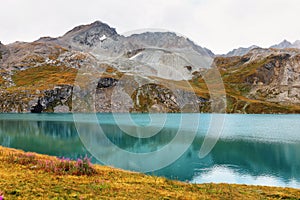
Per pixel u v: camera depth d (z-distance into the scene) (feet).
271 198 55.52
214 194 50.37
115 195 38.40
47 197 33.27
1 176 42.75
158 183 52.08
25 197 32.55
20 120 393.70
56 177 45.65
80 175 49.67
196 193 48.67
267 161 155.33
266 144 209.36
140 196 39.81
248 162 151.33
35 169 50.60
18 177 42.93
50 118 431.02
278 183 114.32
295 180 119.03
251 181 116.26
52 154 153.58
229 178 117.70
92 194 37.11
